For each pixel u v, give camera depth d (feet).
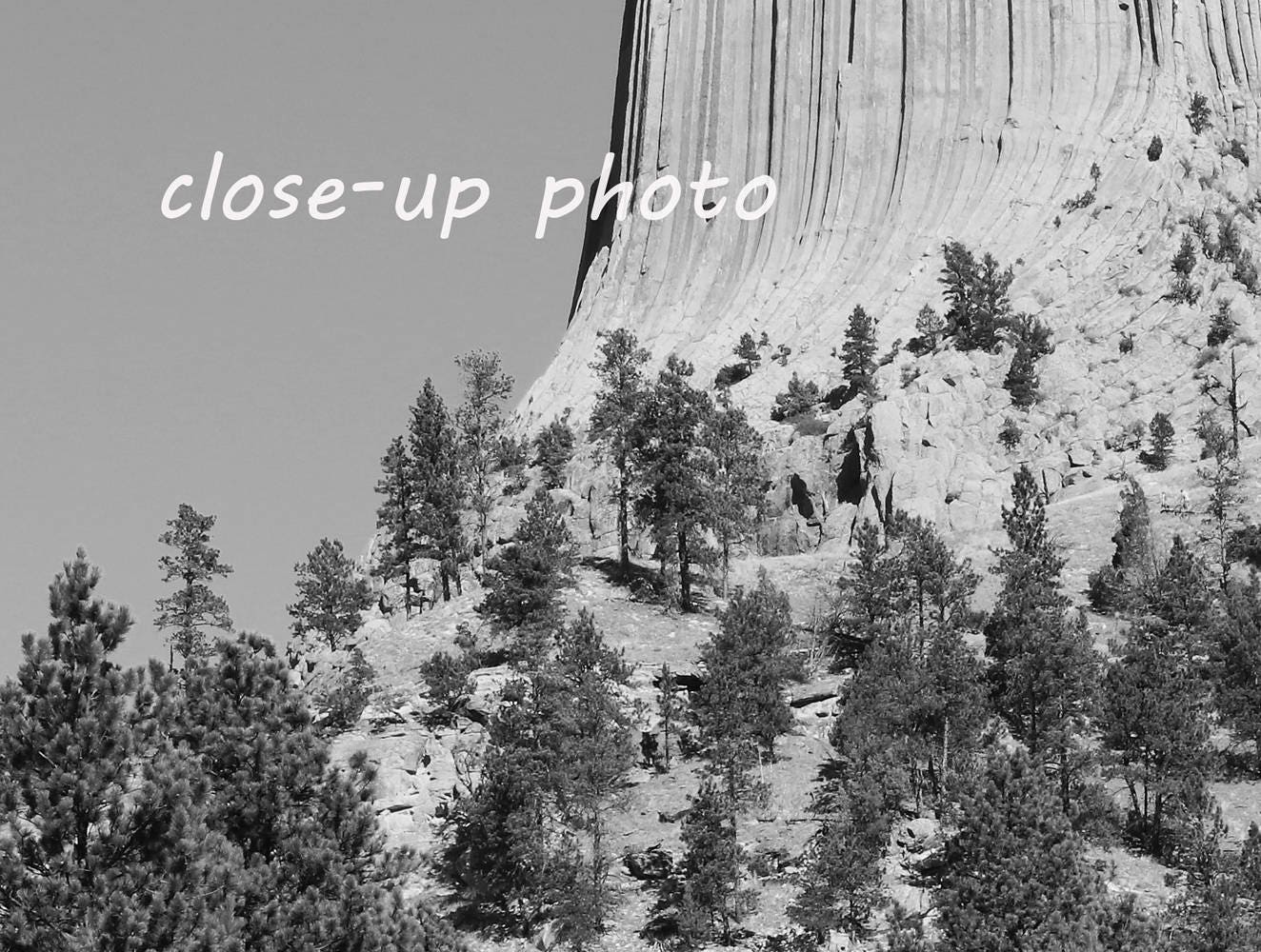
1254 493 465.47
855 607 404.36
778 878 305.73
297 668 414.00
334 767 239.91
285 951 211.00
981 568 454.40
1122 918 253.03
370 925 217.56
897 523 418.51
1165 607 383.65
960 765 316.40
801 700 369.71
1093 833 306.55
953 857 274.16
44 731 201.98
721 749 328.29
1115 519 465.88
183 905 195.21
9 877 194.49
